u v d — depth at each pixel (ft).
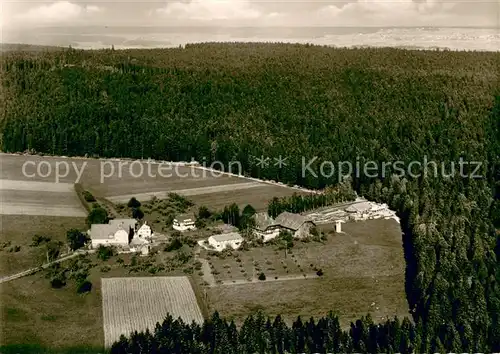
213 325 335.88
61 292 414.82
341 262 464.65
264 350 326.03
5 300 401.08
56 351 344.28
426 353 327.88
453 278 385.70
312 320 347.97
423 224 497.87
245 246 493.36
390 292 414.41
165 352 323.78
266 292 412.36
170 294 410.52
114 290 416.87
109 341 353.51
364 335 335.26
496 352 332.80
